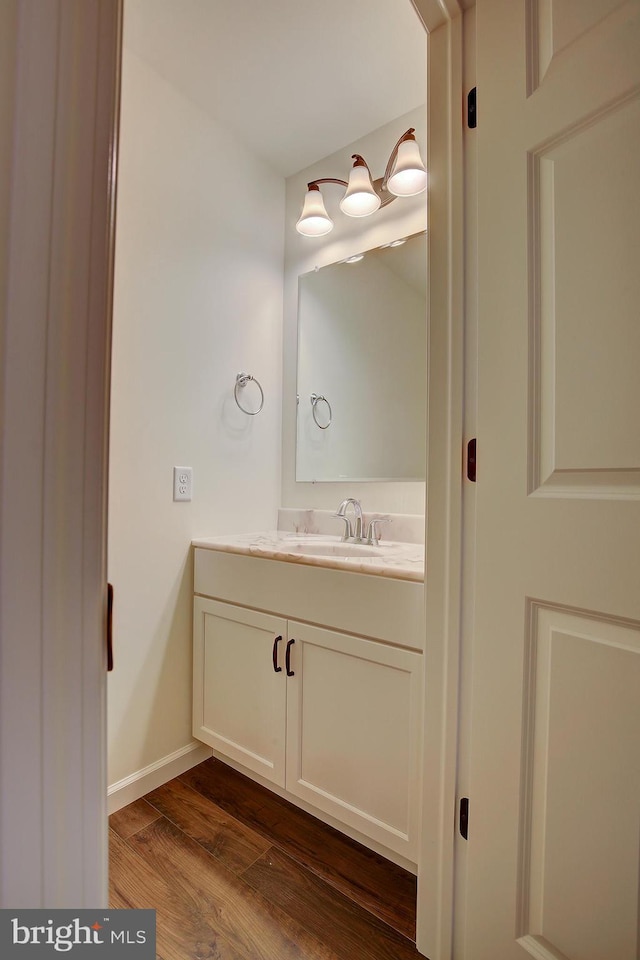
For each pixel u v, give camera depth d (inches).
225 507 70.6
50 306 12.6
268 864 47.9
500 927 31.7
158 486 61.5
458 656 36.8
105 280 14.0
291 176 80.2
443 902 37.3
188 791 60.1
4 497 11.9
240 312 72.8
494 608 32.5
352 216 69.2
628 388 25.9
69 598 13.3
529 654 30.5
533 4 30.7
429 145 39.5
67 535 13.2
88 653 13.8
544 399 30.2
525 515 30.7
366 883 45.7
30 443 12.3
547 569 29.5
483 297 33.5
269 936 40.2
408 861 46.9
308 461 77.3
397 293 67.8
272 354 79.0
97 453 14.0
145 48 56.5
